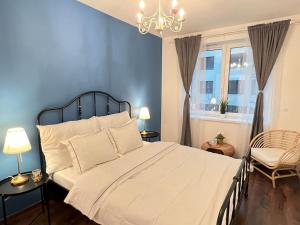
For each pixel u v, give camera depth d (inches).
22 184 69.4
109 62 116.7
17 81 76.8
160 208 54.0
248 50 127.8
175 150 100.6
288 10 106.3
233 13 110.3
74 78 98.0
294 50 115.8
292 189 104.7
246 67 129.6
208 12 108.9
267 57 119.8
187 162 85.6
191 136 157.8
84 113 104.8
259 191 102.7
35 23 80.2
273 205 90.9
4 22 71.3
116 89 123.9
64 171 79.0
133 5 101.3
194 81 150.6
